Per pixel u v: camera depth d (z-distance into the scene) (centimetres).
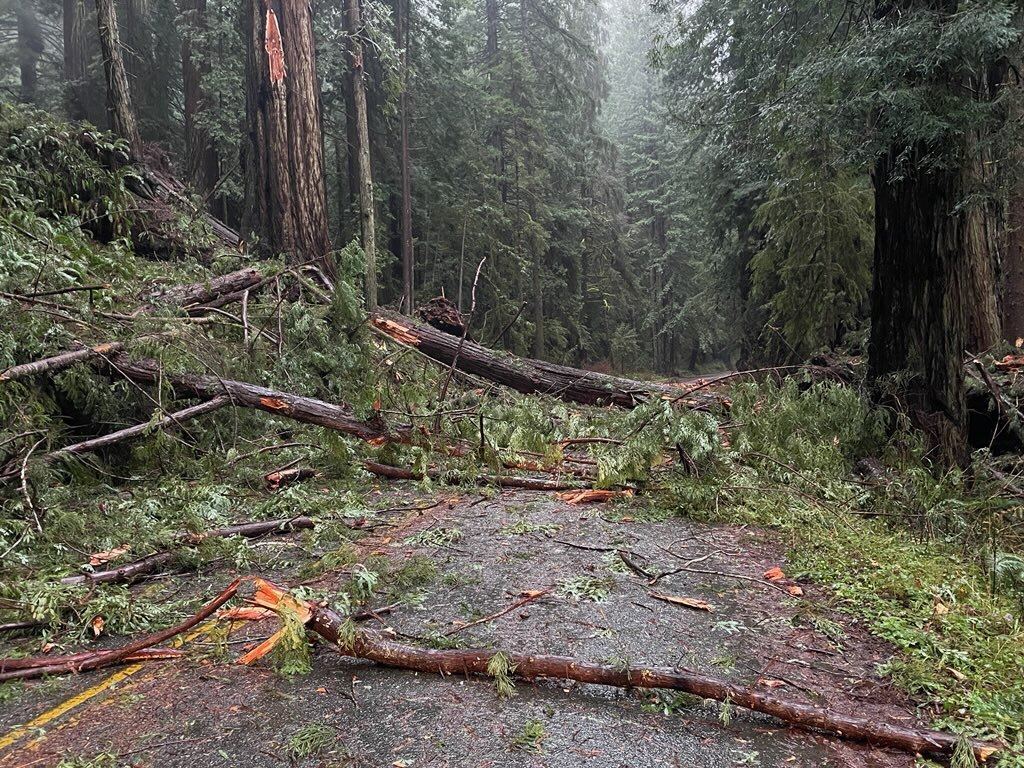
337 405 516
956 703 186
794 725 177
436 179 1791
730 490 414
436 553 316
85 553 291
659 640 226
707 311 2530
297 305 610
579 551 321
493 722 176
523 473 492
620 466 410
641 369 2783
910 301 533
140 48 1525
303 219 859
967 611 253
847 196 990
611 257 2466
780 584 284
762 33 723
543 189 2059
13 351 399
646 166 3047
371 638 208
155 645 223
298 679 199
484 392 661
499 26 2058
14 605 239
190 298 620
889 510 420
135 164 899
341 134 1614
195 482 414
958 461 517
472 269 1847
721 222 1453
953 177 511
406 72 1374
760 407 550
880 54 451
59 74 1956
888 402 547
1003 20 406
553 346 2139
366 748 163
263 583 215
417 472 460
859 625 244
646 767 158
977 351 774
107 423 446
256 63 891
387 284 1723
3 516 315
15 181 652
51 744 166
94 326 464
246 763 158
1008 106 486
